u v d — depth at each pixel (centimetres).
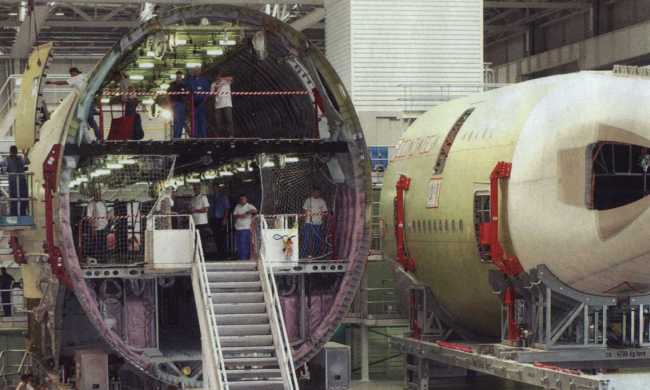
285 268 2473
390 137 4075
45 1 4741
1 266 3838
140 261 2659
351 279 2531
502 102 2728
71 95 2802
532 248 2439
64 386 2536
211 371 2198
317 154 2591
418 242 3011
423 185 2981
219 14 2445
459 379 3269
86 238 2652
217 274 2405
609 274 2405
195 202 2908
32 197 2869
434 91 4112
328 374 2583
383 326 3281
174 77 3183
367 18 4084
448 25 4122
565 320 2442
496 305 2747
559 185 2394
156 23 2402
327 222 2667
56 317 2591
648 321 2545
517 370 2411
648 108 2366
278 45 2567
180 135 2802
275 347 2259
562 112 2441
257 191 3189
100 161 2706
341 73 4175
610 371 2567
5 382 3225
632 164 2509
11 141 3766
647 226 2312
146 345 2470
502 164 2506
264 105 3012
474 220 2673
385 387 3144
